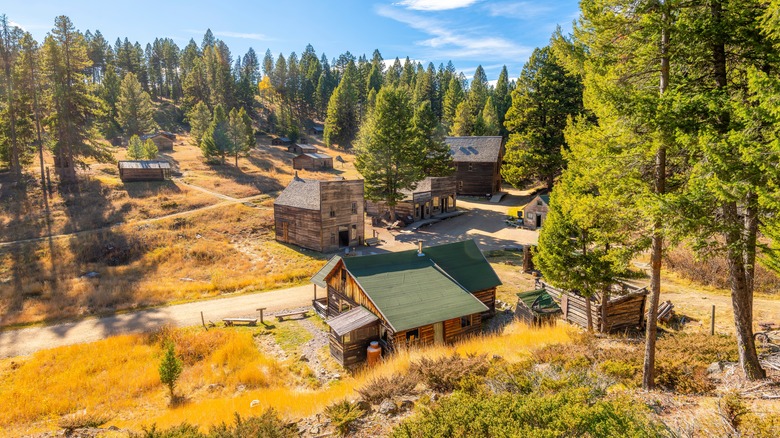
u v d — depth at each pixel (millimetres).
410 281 23172
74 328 25391
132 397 17500
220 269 37469
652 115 9492
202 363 20656
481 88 115750
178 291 31453
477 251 27484
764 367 11984
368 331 20922
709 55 10484
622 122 10383
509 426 7641
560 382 10734
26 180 52969
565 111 54875
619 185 11211
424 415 8828
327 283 26812
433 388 12445
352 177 75000
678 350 14148
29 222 43812
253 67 194875
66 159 55938
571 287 18938
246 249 42719
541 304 23359
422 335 21016
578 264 18328
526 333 20000
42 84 51688
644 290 20531
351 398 12562
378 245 43406
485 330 24156
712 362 12992
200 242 42781
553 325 21875
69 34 51938
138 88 96438
